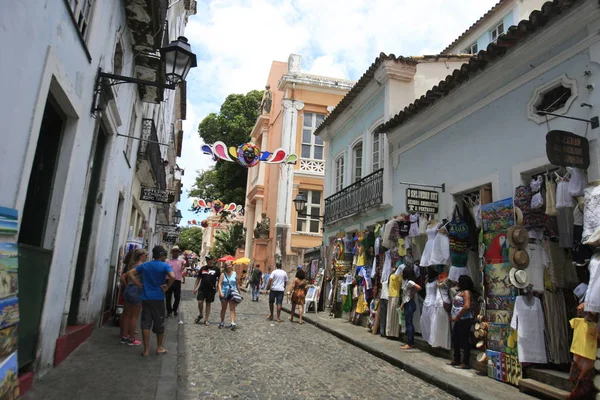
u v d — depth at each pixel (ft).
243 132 108.88
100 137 24.89
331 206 49.52
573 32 19.56
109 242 27.96
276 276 39.96
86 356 19.54
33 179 16.16
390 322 31.09
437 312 25.09
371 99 42.75
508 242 19.58
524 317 19.01
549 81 20.79
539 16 19.74
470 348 23.04
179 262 37.50
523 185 21.08
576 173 17.88
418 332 29.89
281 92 88.28
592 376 15.71
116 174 27.71
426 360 24.20
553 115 18.45
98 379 16.19
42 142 16.44
